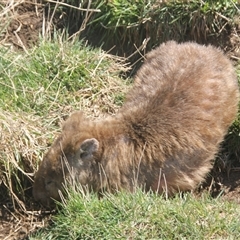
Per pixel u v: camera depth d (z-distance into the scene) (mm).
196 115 16469
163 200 14766
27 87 18531
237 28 19875
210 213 14359
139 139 16188
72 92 18844
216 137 16734
